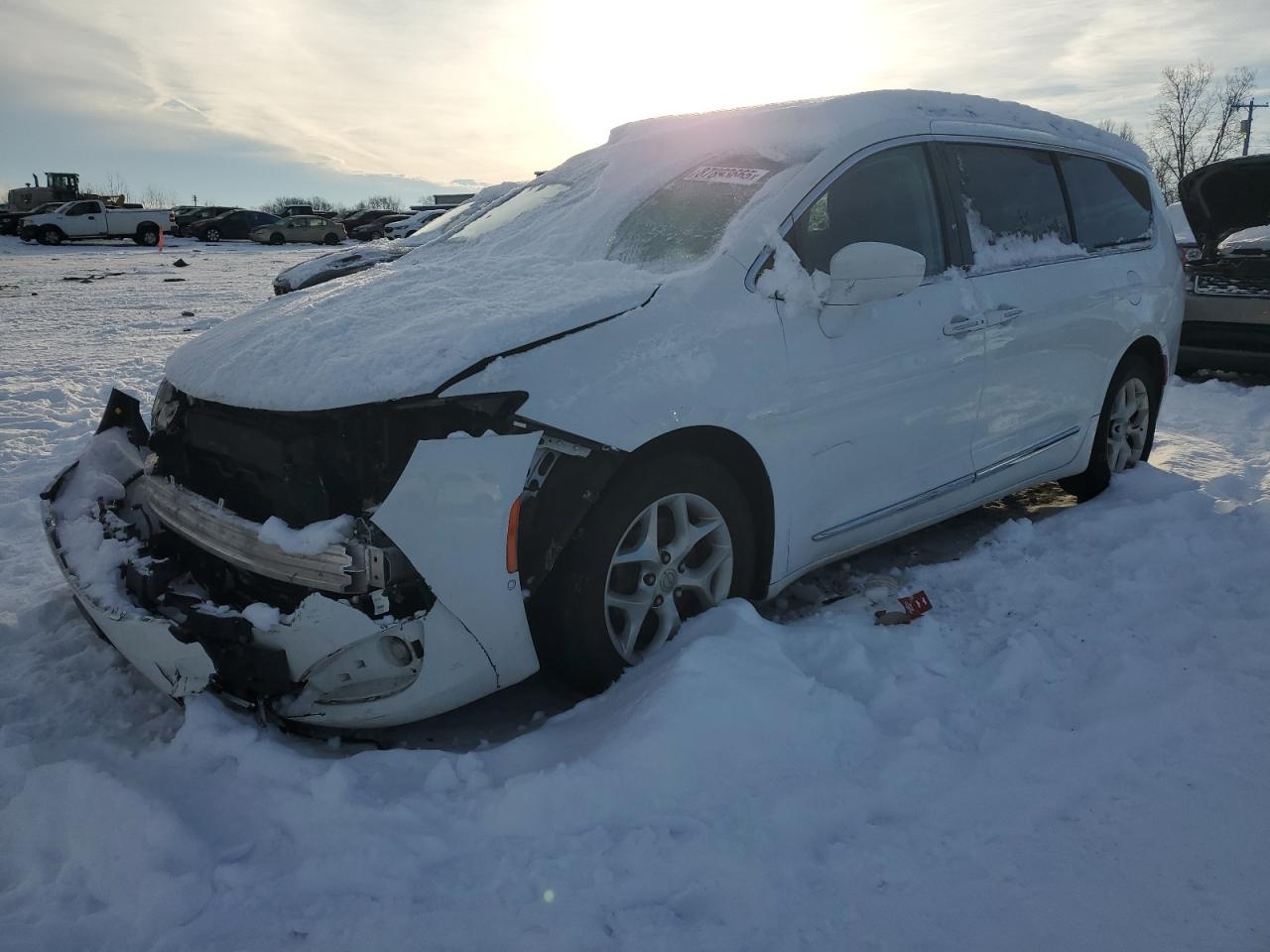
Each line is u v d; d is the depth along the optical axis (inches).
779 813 90.5
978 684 114.0
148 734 110.9
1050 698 111.9
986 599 137.3
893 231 136.9
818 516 127.9
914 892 81.6
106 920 80.4
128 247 1397.6
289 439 98.6
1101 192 179.6
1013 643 119.3
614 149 160.7
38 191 1750.7
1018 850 86.4
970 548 166.1
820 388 123.2
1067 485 188.1
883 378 130.7
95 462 133.6
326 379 99.0
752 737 98.6
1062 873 83.6
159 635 99.2
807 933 77.5
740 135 142.9
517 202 163.6
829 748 100.3
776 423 118.7
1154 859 84.9
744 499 120.1
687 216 132.2
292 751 98.7
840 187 131.7
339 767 94.8
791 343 120.6
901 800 93.3
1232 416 246.1
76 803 92.1
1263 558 141.5
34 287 743.1
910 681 113.7
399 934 77.6
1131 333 177.9
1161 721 104.1
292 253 1243.8
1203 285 278.5
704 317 115.4
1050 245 162.7
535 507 101.6
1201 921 77.9
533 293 117.8
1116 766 97.6
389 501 92.5
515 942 76.6
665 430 107.0
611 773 92.9
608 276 123.3
